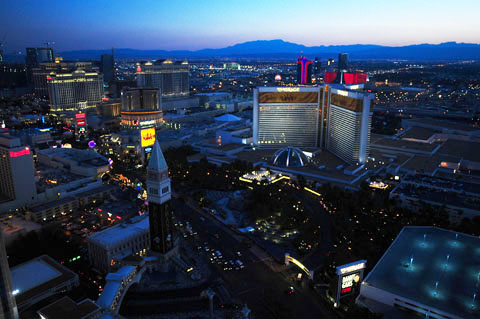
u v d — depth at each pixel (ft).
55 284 643.45
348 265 625.82
